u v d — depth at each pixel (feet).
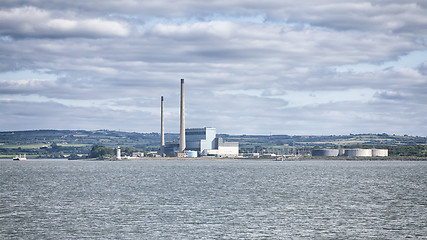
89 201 454.81
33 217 360.89
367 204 435.12
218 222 339.16
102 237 294.05
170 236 296.10
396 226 328.08
